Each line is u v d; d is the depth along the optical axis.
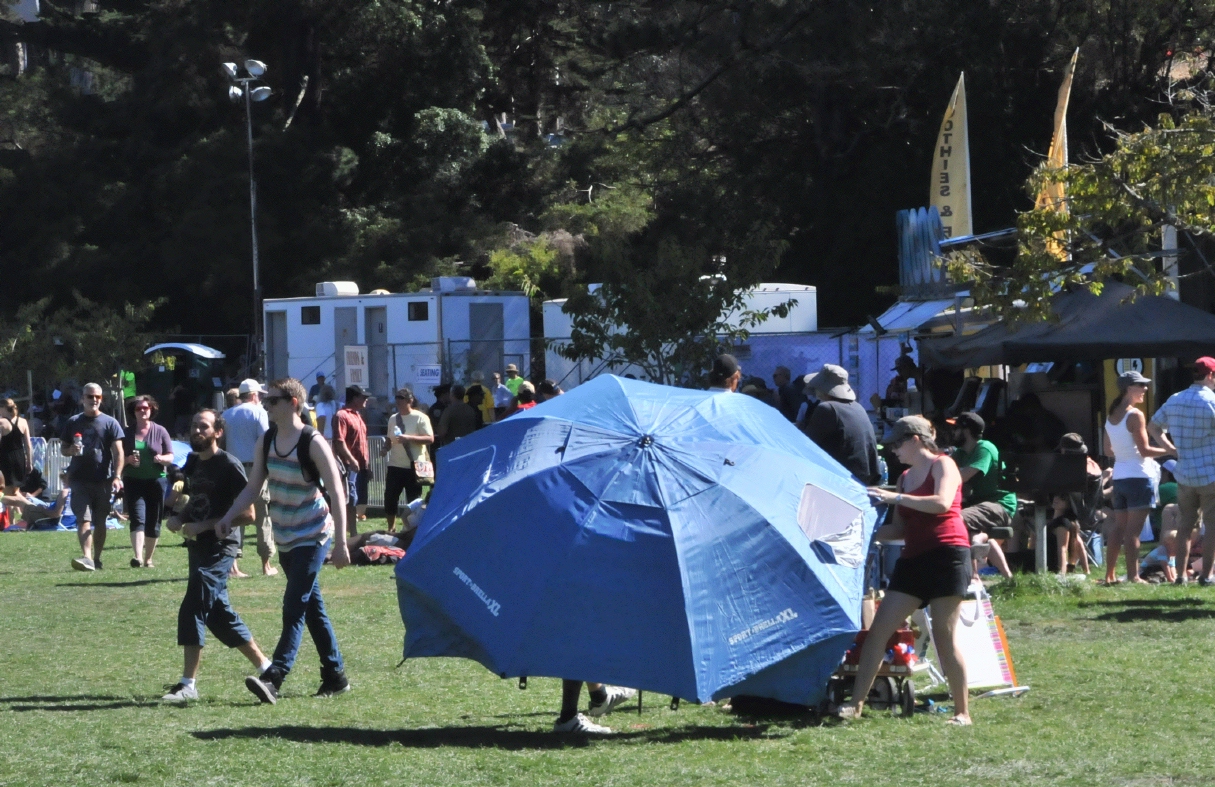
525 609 16.56
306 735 18.30
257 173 122.06
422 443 44.12
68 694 21.69
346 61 132.50
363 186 130.75
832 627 17.08
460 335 71.00
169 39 127.56
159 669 23.98
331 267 118.50
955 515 18.45
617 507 16.94
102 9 145.50
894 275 96.12
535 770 16.14
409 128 131.62
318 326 74.44
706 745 17.53
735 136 100.56
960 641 20.28
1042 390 43.97
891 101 94.38
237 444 36.06
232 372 96.94
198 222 118.38
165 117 131.12
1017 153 88.12
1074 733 17.66
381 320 72.50
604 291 47.53
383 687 22.20
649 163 112.62
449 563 17.19
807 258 98.94
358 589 33.81
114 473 38.53
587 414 18.14
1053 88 88.12
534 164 128.75
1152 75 86.69
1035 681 21.09
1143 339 38.56
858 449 22.84
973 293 41.44
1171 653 22.97
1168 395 46.41
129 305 89.06
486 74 131.88
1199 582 30.17
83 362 86.94
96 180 129.00
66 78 160.12
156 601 32.28
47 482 56.19
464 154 129.12
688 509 16.98
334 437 42.94
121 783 15.66
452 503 17.86
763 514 17.17
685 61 97.44
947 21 86.12
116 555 42.41
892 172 92.19
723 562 16.84
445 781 15.62
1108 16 84.62
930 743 17.23
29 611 30.77
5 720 19.44
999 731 17.89
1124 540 31.09
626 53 97.44
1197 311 39.50
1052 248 42.09
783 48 90.94
